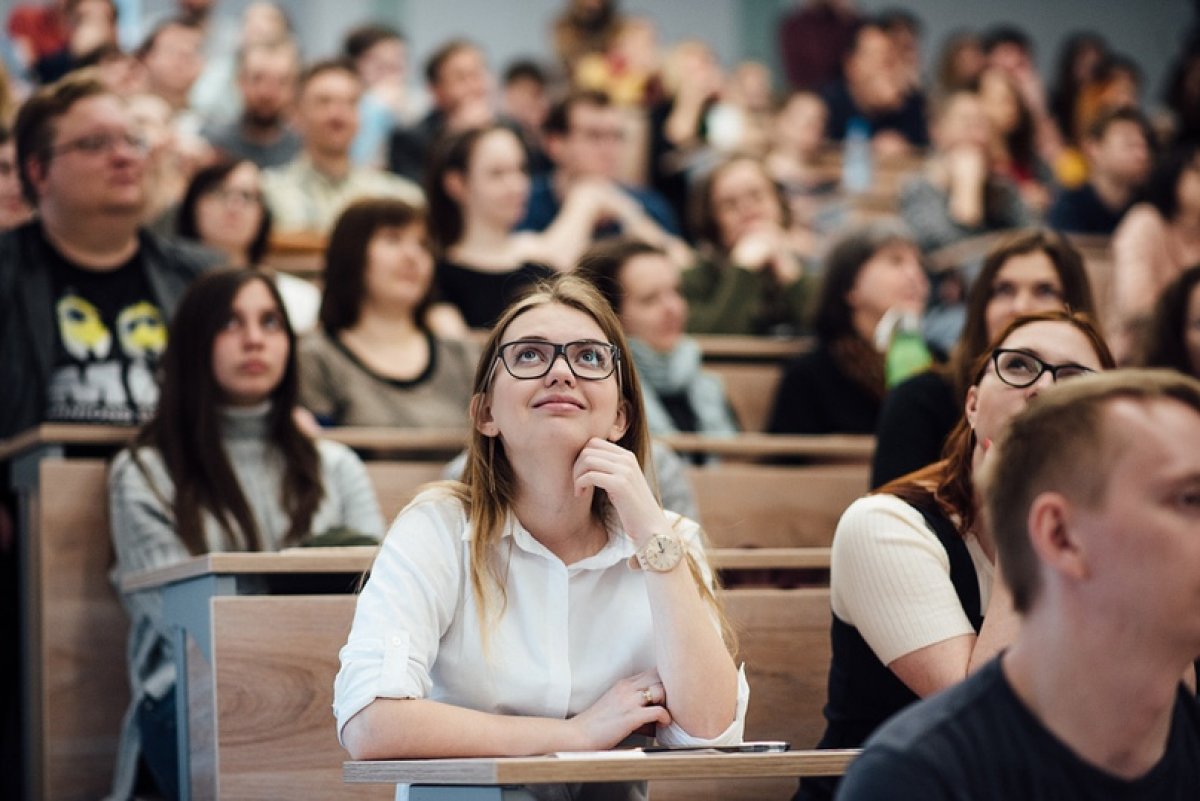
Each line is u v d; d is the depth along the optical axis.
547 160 7.75
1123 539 1.55
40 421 4.18
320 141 6.34
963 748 1.59
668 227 7.27
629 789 2.45
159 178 5.84
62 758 3.63
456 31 11.38
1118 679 1.58
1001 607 2.43
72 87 4.33
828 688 2.75
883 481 3.53
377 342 4.55
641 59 9.47
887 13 10.83
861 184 9.06
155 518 3.57
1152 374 1.62
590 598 2.41
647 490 2.36
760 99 10.33
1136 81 10.56
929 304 6.82
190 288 3.77
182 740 3.04
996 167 8.23
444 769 2.02
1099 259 6.75
